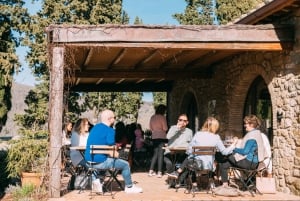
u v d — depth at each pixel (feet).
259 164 29.71
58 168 27.63
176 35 29.58
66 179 36.73
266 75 33.91
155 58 39.37
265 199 27.14
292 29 30.45
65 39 28.19
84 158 28.86
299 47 29.48
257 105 39.17
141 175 39.40
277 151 31.76
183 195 28.04
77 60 39.01
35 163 36.50
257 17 31.73
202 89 50.16
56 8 79.56
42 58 75.36
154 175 38.68
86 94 86.48
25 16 76.02
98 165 27.43
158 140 37.99
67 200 26.25
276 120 32.14
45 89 78.23
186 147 32.04
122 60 39.96
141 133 46.19
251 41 30.25
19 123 76.38
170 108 63.82
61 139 27.86
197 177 31.22
